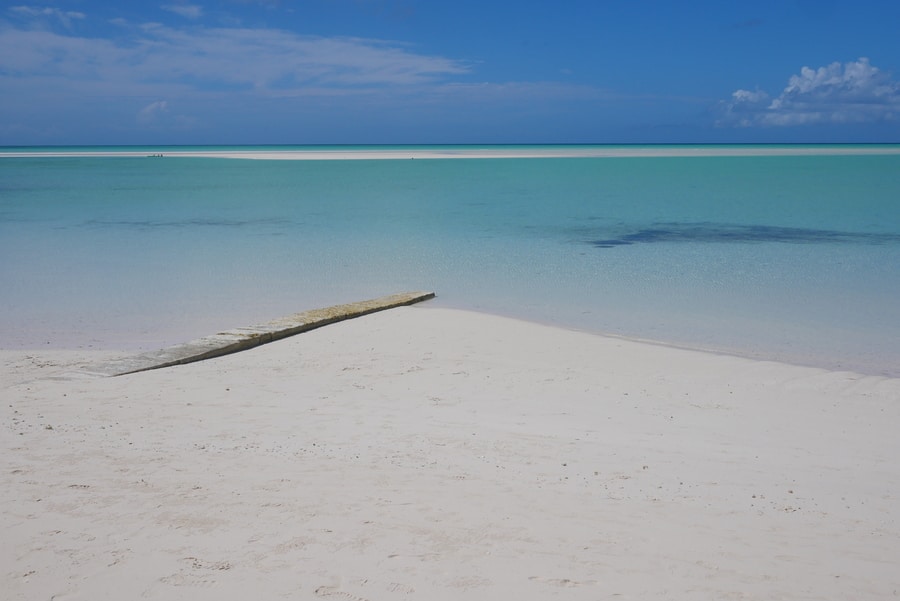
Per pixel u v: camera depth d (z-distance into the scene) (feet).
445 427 22.04
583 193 123.85
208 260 61.26
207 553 12.71
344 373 29.60
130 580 11.75
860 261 59.67
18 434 19.81
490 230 78.79
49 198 116.98
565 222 85.30
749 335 37.88
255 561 12.46
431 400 25.70
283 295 48.11
